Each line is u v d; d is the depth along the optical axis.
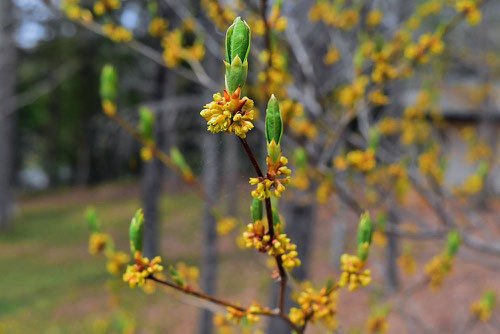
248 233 0.95
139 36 5.97
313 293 1.12
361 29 3.00
